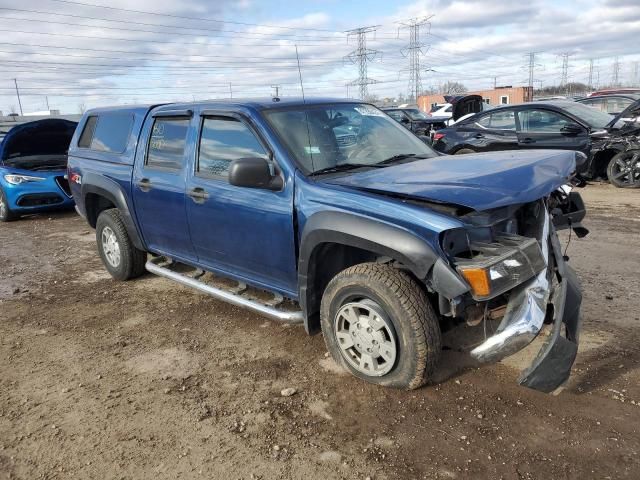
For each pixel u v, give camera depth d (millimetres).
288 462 2896
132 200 5258
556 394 3352
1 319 5121
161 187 4809
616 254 5953
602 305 4578
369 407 3336
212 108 4406
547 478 2680
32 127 10289
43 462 2990
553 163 3559
